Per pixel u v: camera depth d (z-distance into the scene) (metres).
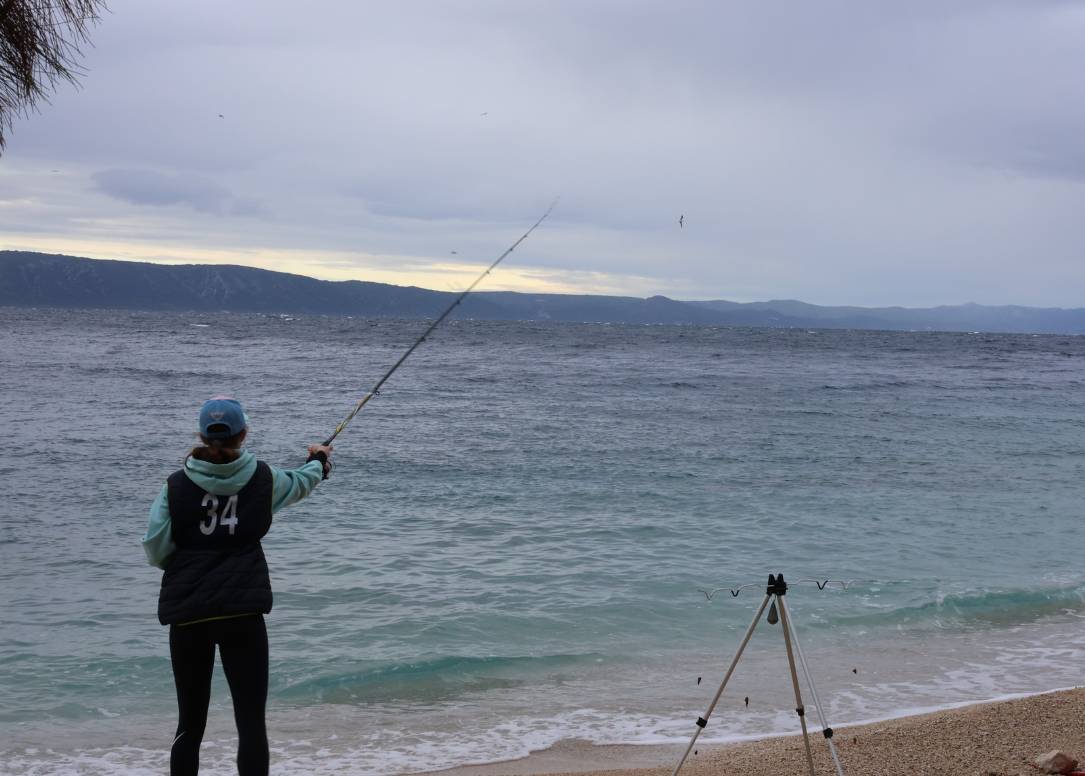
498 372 46.19
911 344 109.19
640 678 7.45
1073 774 4.99
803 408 30.30
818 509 14.30
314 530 12.12
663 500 14.66
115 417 23.70
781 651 8.17
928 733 5.88
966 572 10.88
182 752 3.63
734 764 5.52
